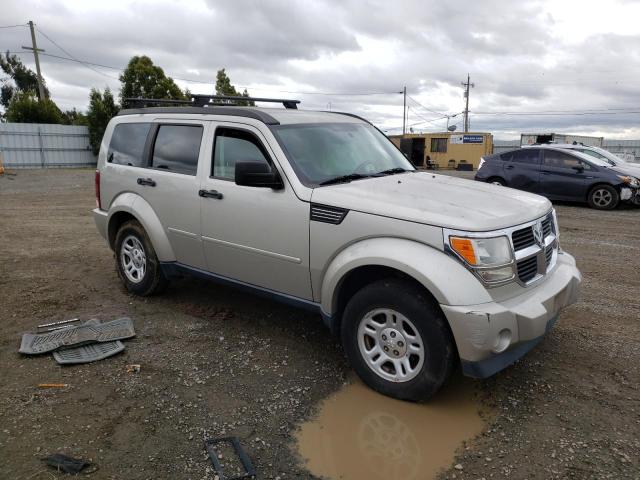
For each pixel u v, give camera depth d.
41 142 31.64
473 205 3.56
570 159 13.01
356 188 3.86
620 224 10.38
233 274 4.56
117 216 5.67
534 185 13.43
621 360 4.11
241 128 4.42
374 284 3.52
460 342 3.16
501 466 2.89
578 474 2.80
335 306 3.81
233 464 2.89
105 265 6.99
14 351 4.29
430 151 40.81
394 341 3.50
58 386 3.70
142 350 4.31
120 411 3.40
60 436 3.12
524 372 3.93
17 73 50.22
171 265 5.15
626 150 37.66
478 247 3.20
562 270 3.90
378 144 4.98
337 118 4.97
